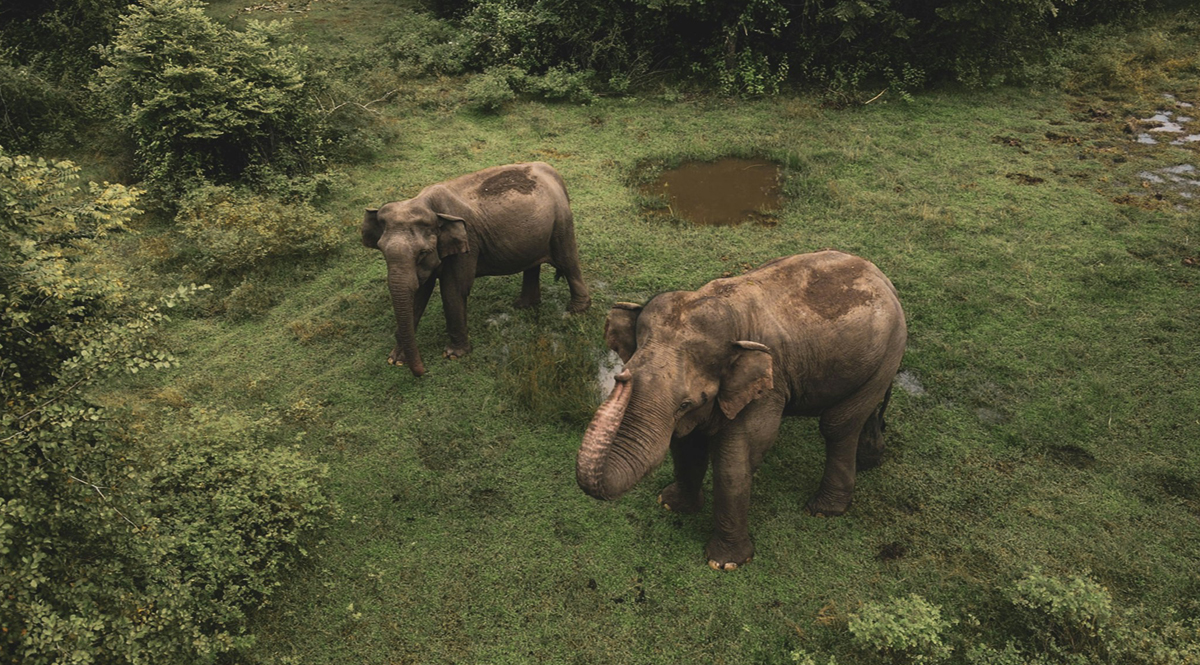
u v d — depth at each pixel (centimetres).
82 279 447
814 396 509
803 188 1025
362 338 768
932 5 1321
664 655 468
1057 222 913
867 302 501
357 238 938
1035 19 1332
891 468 597
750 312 479
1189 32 1509
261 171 1009
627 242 918
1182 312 743
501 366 724
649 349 448
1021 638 470
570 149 1169
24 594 364
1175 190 974
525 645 474
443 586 512
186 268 857
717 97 1335
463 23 1588
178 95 971
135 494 425
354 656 470
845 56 1362
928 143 1138
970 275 822
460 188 720
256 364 732
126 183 1059
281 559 517
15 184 433
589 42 1405
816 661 455
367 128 1180
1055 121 1198
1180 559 512
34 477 380
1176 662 428
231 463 535
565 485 590
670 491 567
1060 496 563
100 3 1273
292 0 1995
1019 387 668
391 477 600
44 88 1175
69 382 401
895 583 506
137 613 418
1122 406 641
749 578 515
